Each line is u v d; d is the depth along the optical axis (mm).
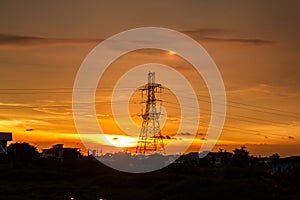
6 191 47281
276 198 40281
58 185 54125
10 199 41406
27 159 85688
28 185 53875
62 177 63594
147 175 57562
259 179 46000
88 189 50562
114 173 63781
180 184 43062
